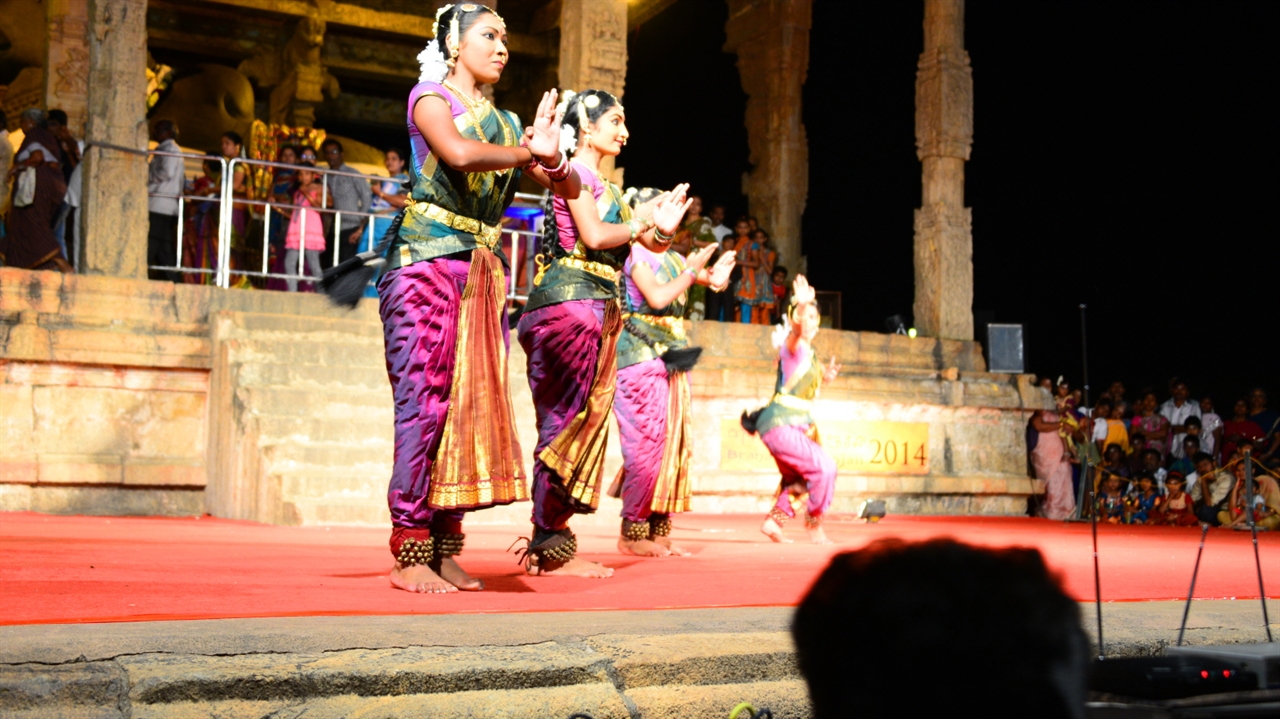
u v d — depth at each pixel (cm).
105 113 977
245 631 246
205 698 210
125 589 326
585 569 428
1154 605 371
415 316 361
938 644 107
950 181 1354
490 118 376
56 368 906
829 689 113
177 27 1786
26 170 988
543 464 421
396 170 1219
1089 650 113
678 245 1266
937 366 1313
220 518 884
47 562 417
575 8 1148
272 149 1451
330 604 307
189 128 1742
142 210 985
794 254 1533
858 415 1230
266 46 1841
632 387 561
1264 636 324
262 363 904
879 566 113
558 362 422
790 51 1535
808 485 695
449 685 229
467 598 337
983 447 1310
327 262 1201
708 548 646
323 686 219
